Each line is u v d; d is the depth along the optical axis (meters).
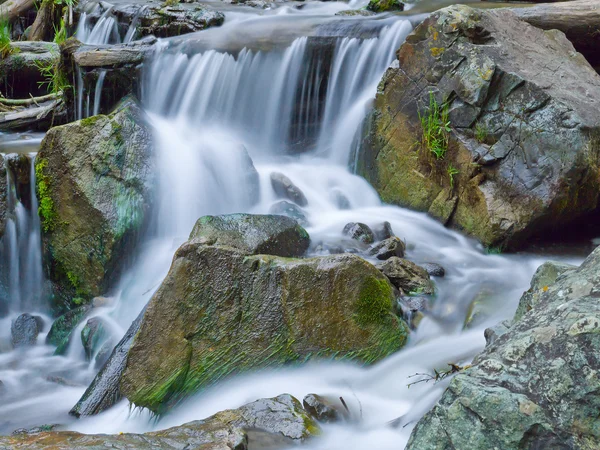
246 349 4.45
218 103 8.20
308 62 8.02
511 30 6.61
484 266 5.71
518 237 5.89
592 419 2.36
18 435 3.67
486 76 6.04
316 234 5.97
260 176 6.94
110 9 10.55
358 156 7.27
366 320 4.50
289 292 4.44
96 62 7.86
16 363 5.48
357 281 4.48
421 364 4.38
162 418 4.39
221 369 4.43
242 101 8.21
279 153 8.00
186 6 9.96
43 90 10.14
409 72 6.65
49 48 10.23
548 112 5.79
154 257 6.04
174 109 8.12
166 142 6.65
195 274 4.51
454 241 6.18
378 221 6.27
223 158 6.71
